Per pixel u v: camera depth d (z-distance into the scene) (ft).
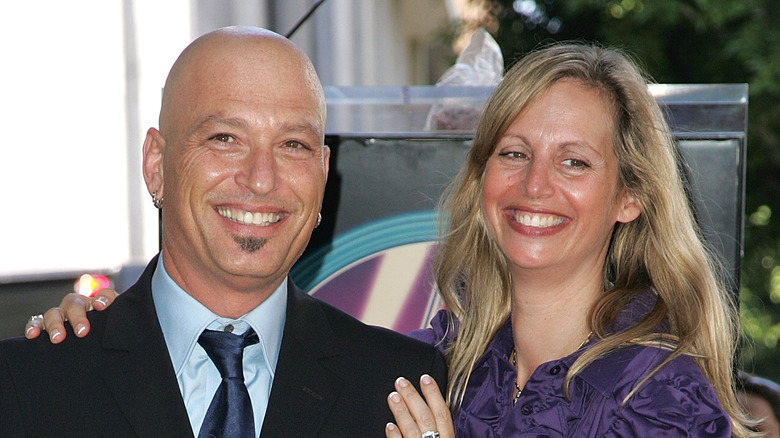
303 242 8.38
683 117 10.30
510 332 9.93
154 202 8.71
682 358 8.93
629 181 9.43
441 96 10.66
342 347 8.79
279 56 8.18
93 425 7.87
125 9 26.16
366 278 10.57
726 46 34.47
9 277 21.89
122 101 26.81
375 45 41.37
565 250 9.15
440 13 49.19
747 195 36.94
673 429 8.45
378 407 8.65
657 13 34.50
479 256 10.09
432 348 9.25
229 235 8.08
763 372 37.83
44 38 26.76
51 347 8.16
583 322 9.53
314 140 8.26
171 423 7.92
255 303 8.41
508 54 38.99
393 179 10.49
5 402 7.82
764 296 38.50
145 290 8.52
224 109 7.99
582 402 8.91
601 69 9.30
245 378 8.39
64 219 26.91
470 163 9.80
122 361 8.12
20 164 26.50
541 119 9.07
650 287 9.73
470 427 9.31
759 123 34.17
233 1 17.20
